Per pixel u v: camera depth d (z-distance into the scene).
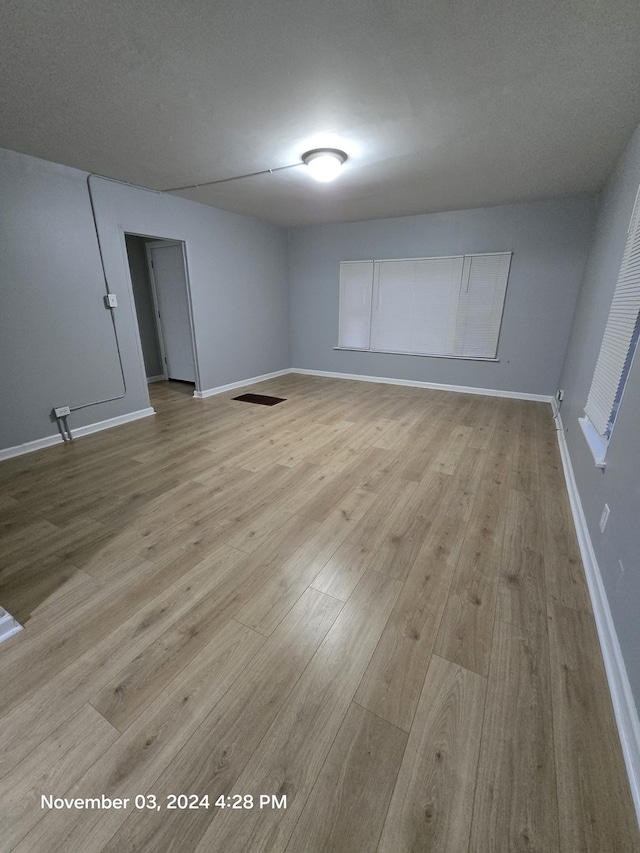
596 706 1.22
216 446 3.41
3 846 0.91
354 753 1.09
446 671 1.34
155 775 1.04
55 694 1.26
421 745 1.11
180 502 2.47
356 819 0.95
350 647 1.43
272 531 2.16
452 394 5.29
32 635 1.49
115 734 1.14
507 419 4.15
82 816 0.96
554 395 4.60
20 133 2.56
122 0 1.43
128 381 4.06
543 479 2.77
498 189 3.87
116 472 2.91
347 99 2.14
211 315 5.00
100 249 3.59
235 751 1.10
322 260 5.99
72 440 3.58
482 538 2.09
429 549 2.00
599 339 2.60
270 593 1.70
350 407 4.65
